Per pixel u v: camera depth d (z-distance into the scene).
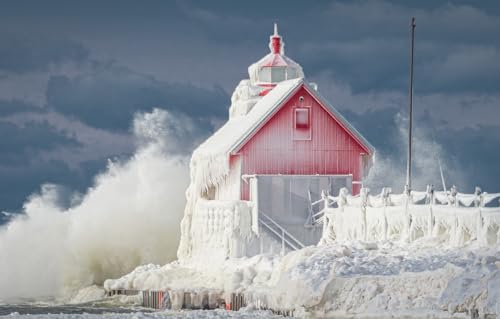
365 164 138.88
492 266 86.25
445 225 102.69
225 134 143.00
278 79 149.12
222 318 96.94
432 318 86.19
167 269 132.00
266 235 129.38
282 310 100.12
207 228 134.00
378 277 93.31
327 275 97.25
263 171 134.25
